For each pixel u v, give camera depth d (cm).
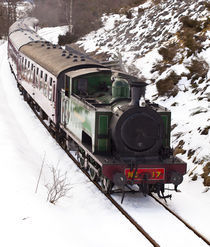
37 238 734
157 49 2273
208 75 1670
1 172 1066
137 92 998
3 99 2309
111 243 806
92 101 1170
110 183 1040
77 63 1409
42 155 1394
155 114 1014
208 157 1198
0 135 1472
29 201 897
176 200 1052
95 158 1034
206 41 1953
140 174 1002
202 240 834
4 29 7031
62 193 1000
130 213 952
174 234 854
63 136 1434
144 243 810
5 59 4212
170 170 1021
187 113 1512
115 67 2036
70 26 4544
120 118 994
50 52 1769
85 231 852
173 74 1792
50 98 1509
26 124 1805
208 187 1097
